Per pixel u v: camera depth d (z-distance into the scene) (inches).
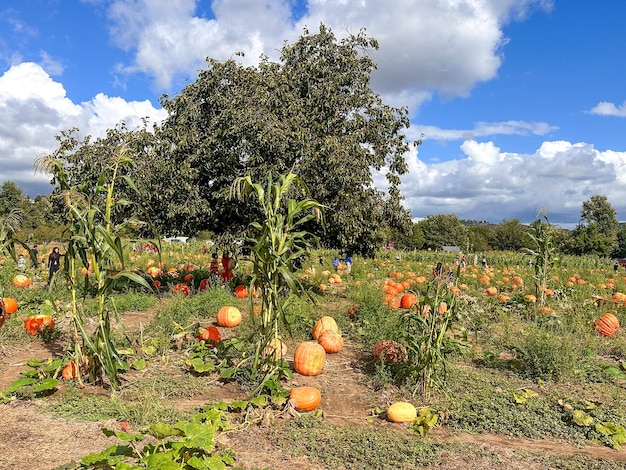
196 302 422.6
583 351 318.3
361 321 381.4
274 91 480.7
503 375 278.4
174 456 132.2
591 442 196.7
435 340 238.1
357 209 480.7
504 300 501.4
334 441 183.3
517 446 190.4
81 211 223.8
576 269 999.0
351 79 504.4
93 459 129.5
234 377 251.3
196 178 485.7
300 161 465.7
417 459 172.4
